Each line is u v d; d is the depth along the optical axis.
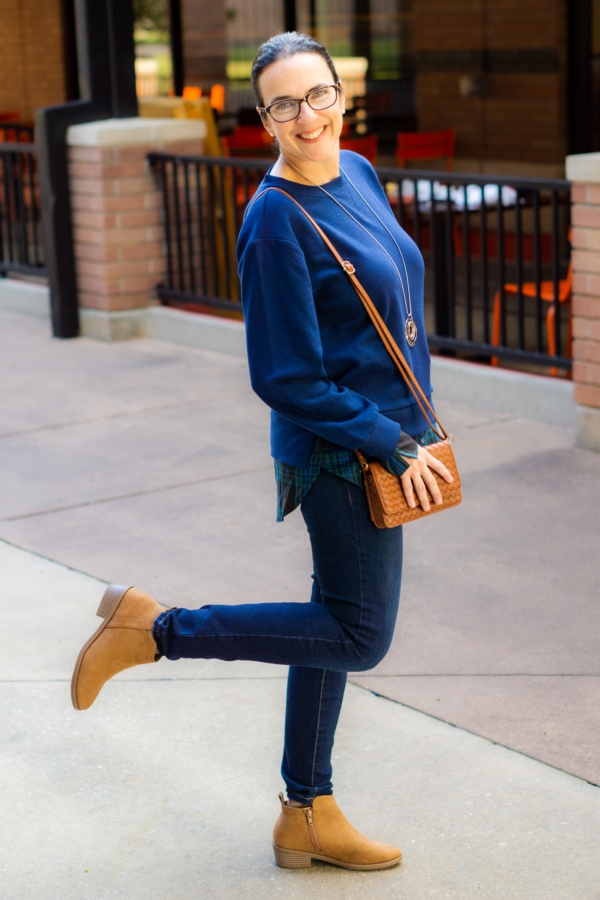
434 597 4.47
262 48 2.55
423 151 13.11
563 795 3.19
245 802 3.22
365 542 2.63
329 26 14.81
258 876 2.90
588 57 12.03
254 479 5.83
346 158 2.78
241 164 7.95
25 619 4.41
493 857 2.93
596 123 12.35
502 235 6.57
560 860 2.91
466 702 3.71
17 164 9.77
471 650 4.05
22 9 16.67
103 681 2.71
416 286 2.75
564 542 4.91
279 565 4.82
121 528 5.28
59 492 5.76
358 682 3.87
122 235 8.60
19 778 3.37
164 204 8.62
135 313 8.78
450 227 6.98
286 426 2.67
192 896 2.84
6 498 5.70
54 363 8.20
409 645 4.10
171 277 8.80
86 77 8.62
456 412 6.69
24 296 9.75
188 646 2.66
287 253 2.49
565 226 11.50
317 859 2.92
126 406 7.13
